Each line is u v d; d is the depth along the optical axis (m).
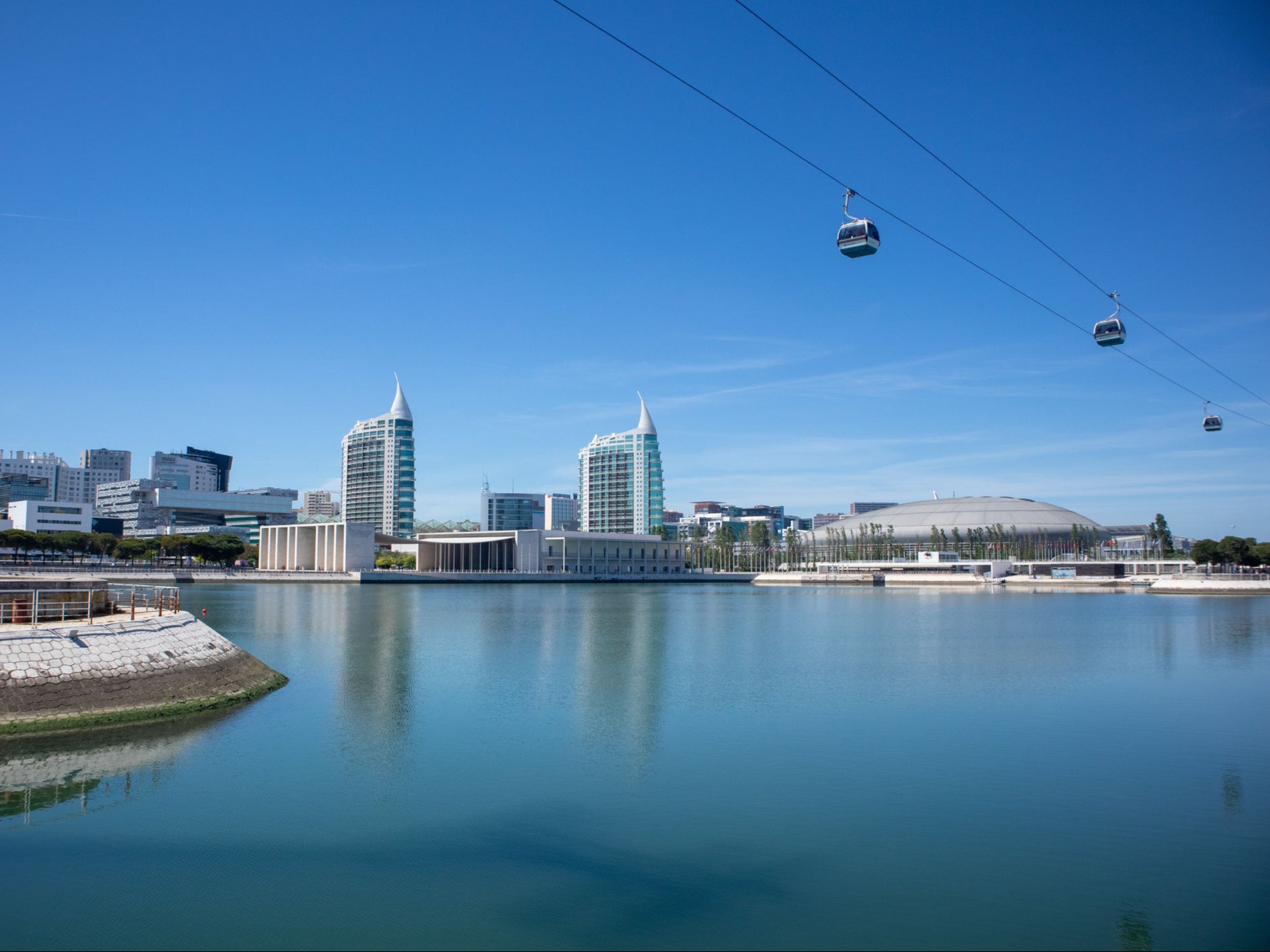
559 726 44.09
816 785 34.25
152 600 65.50
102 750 37.41
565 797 32.53
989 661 70.88
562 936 21.66
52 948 20.86
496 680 58.25
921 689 56.28
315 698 50.31
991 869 26.05
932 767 36.72
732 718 46.44
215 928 22.00
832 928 22.06
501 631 94.19
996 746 40.34
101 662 41.72
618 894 24.19
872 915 22.84
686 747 40.00
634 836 28.66
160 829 28.73
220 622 98.62
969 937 21.69
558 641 84.12
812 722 45.53
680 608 143.00
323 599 151.75
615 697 52.22
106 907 23.09
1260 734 42.81
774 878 25.25
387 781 34.16
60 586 46.75
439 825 29.53
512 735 42.06
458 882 24.98
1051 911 23.19
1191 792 33.28
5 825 28.89
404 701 50.00
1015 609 144.75
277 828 29.02
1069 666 67.62
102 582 50.78
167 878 25.08
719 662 69.50
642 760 37.62
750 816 30.59
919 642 86.62
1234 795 32.97
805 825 29.69
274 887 24.52
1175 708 49.56
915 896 24.02
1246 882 24.94
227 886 24.58
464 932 21.89
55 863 25.98
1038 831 29.22
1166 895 24.02
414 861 26.50
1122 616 124.31
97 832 28.44
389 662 66.38
